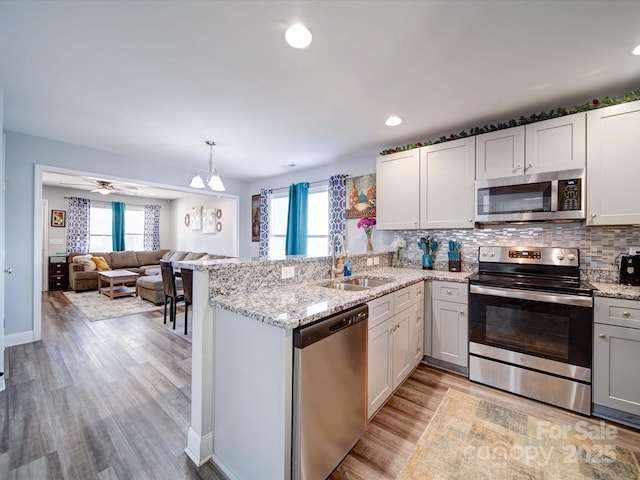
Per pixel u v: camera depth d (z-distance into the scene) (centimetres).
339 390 144
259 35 151
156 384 231
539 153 224
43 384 229
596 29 143
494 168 244
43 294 584
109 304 504
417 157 291
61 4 130
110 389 223
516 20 138
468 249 292
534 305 209
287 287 197
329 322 135
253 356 133
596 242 229
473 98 218
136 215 802
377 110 240
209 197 669
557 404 201
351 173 390
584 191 206
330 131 289
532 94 211
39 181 317
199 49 164
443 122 263
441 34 148
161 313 450
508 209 236
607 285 209
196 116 256
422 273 281
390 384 201
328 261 244
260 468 129
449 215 270
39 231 319
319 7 131
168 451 159
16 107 241
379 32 147
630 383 179
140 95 219
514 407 201
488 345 229
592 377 190
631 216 192
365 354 164
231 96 219
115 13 136
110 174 371
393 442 167
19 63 178
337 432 143
